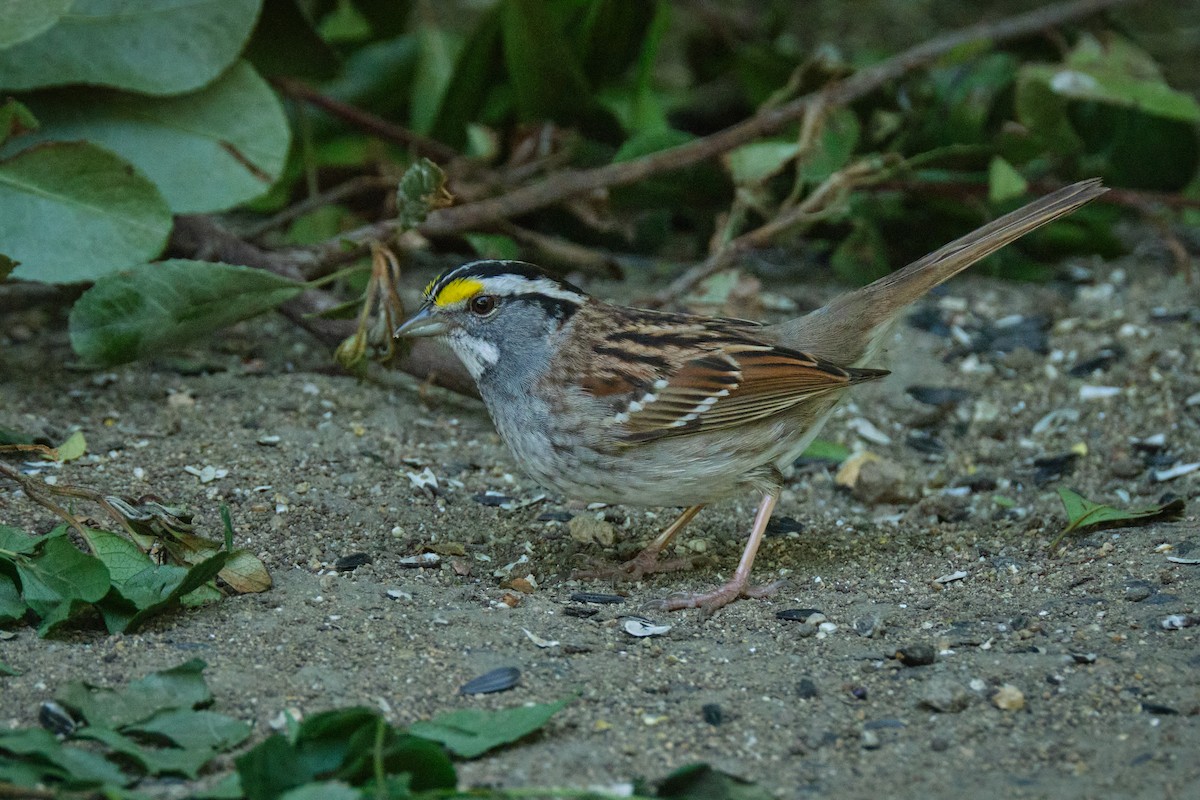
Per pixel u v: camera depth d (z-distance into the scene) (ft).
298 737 21.58
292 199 50.34
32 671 24.68
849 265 46.65
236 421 37.11
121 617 26.48
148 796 20.80
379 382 40.42
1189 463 36.24
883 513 34.99
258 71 43.73
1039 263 49.52
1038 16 49.08
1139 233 52.29
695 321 31.58
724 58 57.93
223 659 25.43
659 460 29.84
